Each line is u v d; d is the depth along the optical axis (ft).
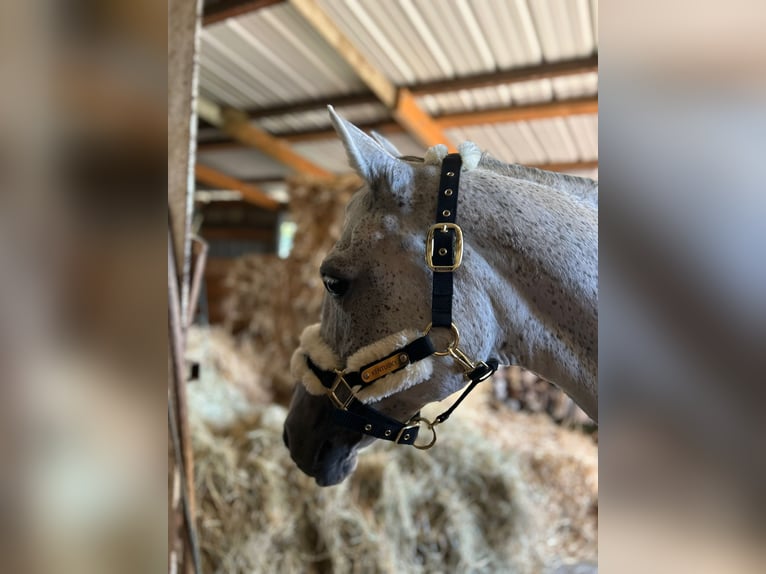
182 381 3.10
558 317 2.37
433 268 2.28
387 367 2.31
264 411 6.51
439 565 5.68
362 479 5.64
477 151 2.56
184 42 2.60
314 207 9.87
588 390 2.41
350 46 9.04
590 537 7.09
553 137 13.05
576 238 2.36
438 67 9.89
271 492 5.15
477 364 2.34
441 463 6.24
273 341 10.06
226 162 17.35
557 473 7.45
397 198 2.37
